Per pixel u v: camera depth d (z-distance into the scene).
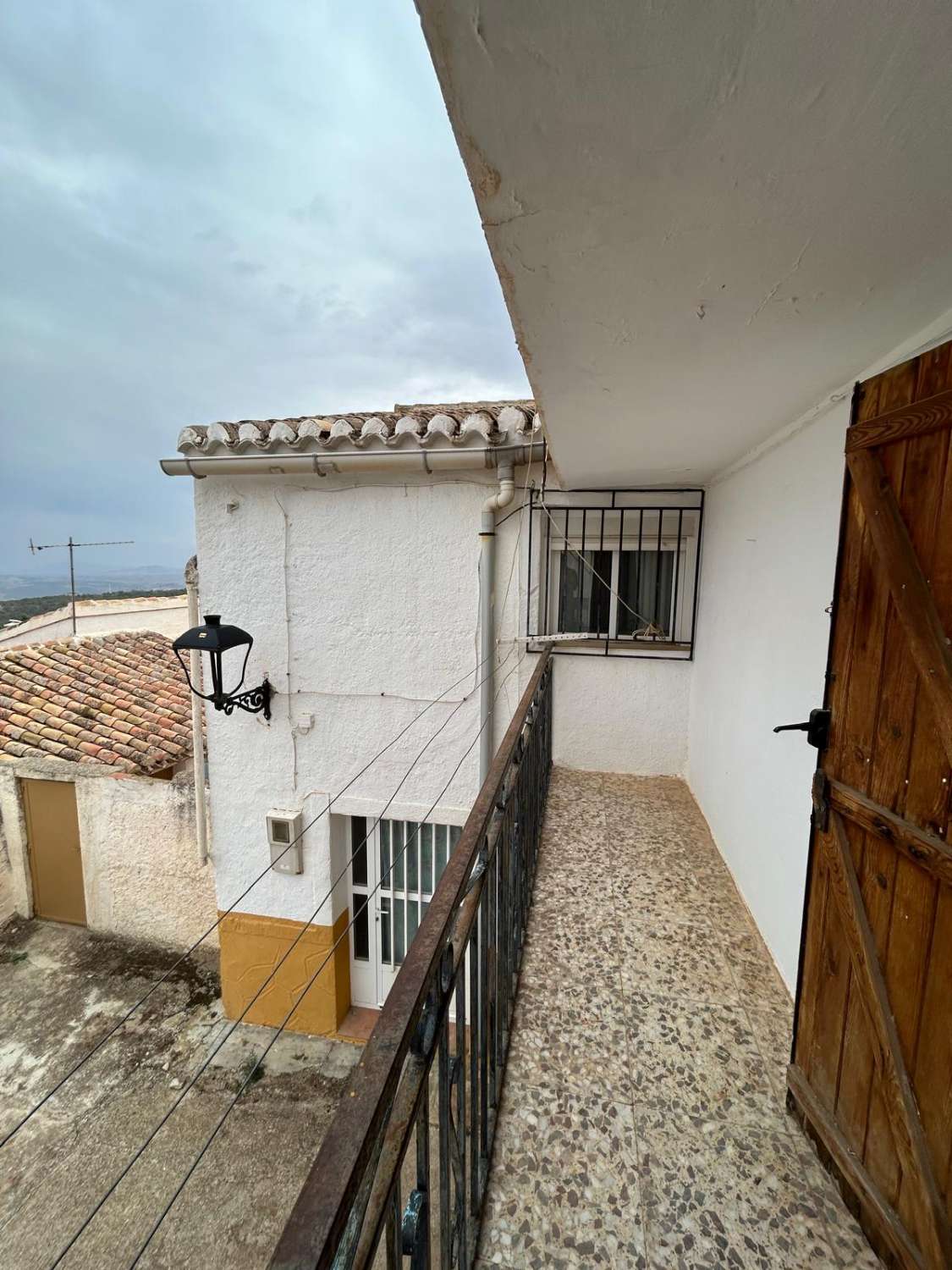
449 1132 1.02
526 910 2.42
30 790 5.71
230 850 4.37
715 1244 1.33
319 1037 4.27
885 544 1.28
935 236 0.99
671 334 1.40
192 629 3.54
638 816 3.43
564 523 3.93
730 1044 1.88
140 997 4.78
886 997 1.28
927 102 0.70
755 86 0.69
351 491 3.96
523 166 0.85
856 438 1.40
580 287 1.18
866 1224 1.33
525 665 3.94
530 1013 1.98
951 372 1.10
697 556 3.79
